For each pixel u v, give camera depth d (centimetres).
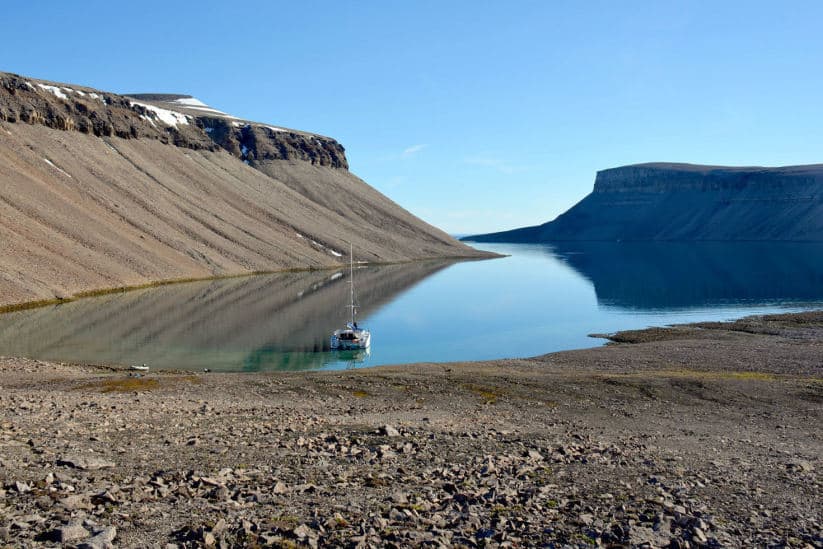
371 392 4169
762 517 1508
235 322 9256
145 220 17475
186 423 2477
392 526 1252
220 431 2316
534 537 1261
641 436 2830
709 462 2188
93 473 1547
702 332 8300
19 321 8900
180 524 1193
